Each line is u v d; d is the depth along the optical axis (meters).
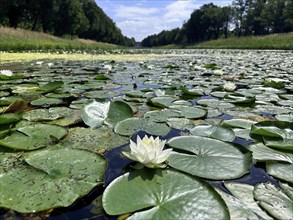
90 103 1.73
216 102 2.21
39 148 1.21
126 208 0.77
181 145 1.23
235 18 42.00
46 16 22.75
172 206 0.78
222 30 45.62
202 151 1.17
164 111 1.85
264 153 1.16
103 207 0.78
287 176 0.97
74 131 1.45
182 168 1.04
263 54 12.02
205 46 36.34
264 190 0.88
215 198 0.81
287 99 2.36
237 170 1.01
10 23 21.23
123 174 0.95
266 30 37.06
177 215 0.74
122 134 1.42
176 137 1.32
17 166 1.02
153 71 4.71
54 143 1.28
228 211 0.75
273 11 34.12
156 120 1.65
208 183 0.88
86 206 0.81
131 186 0.87
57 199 0.82
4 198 0.82
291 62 6.91
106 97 2.37
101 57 9.10
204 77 3.90
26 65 5.44
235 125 1.56
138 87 2.99
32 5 20.75
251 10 37.91
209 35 47.22
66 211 0.78
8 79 3.31
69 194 0.85
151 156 0.94
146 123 1.58
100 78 3.51
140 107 2.06
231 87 2.74
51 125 1.48
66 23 26.44
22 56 7.74
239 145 1.18
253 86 3.11
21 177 0.94
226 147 1.19
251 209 0.78
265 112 1.92
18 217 0.75
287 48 18.83
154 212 0.75
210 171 1.01
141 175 0.94
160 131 1.46
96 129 1.49
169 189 0.86
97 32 41.41
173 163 1.08
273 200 0.82
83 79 3.45
